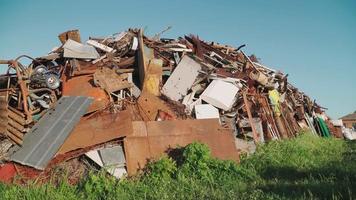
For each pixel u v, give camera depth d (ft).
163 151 33.65
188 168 30.09
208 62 50.88
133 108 37.76
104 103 35.88
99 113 34.81
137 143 33.09
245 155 38.68
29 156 30.32
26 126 33.65
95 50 41.91
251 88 51.83
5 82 36.94
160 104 38.81
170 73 45.29
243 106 46.91
